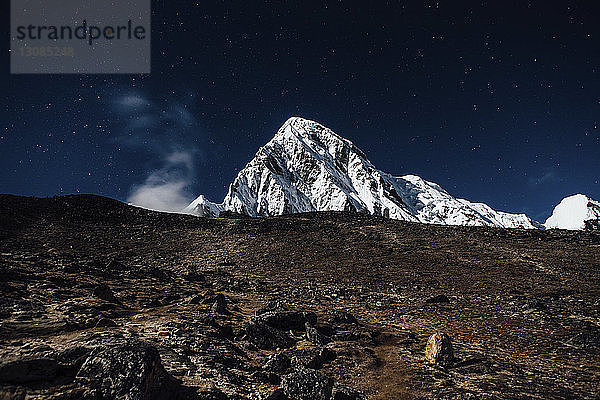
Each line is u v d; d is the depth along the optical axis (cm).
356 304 3067
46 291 1919
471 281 4238
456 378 1428
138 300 2252
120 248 5759
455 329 2308
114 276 2892
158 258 5388
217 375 1130
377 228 7900
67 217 7125
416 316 2678
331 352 1647
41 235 5794
